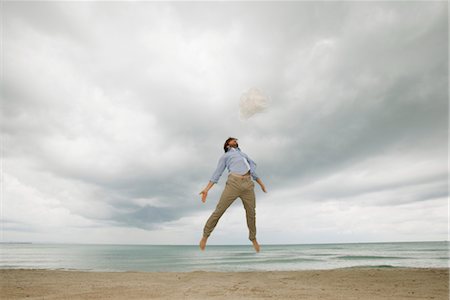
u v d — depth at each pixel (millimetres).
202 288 5902
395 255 46500
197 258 41281
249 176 4227
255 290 5656
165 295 5137
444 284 6617
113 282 6977
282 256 46875
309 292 5445
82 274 8859
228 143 4555
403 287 6172
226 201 4129
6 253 64625
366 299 4762
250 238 4402
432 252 59125
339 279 7500
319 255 49562
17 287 6180
